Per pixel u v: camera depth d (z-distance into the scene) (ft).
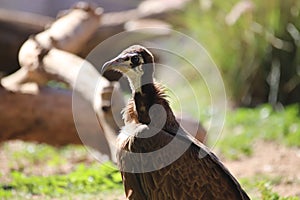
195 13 94.48
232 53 90.79
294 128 78.28
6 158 69.82
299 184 59.47
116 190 54.34
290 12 88.38
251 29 89.61
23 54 67.36
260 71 89.66
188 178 38.88
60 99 63.98
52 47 66.85
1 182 57.98
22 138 64.85
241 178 60.54
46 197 52.85
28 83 65.57
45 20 91.81
